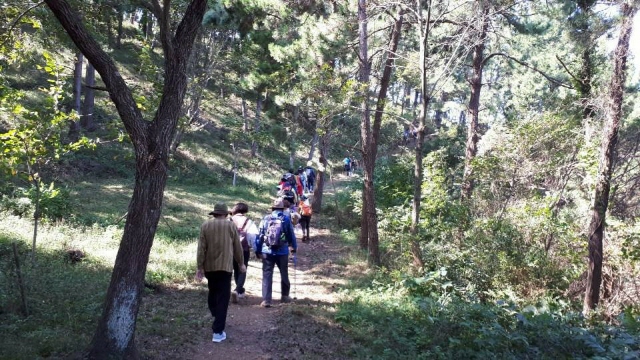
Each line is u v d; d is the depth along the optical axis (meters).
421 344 6.86
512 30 16.73
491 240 11.64
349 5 14.05
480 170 14.50
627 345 7.16
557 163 14.05
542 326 7.46
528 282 10.89
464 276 10.79
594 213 9.55
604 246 10.41
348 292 9.94
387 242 14.38
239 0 14.52
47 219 12.06
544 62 23.03
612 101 9.41
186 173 25.70
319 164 19.91
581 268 11.13
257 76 19.09
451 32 13.67
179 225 15.07
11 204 12.40
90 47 5.07
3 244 9.23
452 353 6.60
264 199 24.81
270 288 8.53
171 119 5.45
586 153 12.59
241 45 23.02
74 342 5.61
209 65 23.03
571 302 10.48
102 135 24.16
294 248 8.90
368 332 7.28
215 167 28.34
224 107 36.66
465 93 32.94
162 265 10.12
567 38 10.88
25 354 5.11
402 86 35.03
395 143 27.08
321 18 14.19
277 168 33.81
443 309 8.07
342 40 13.95
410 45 17.81
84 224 12.68
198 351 6.07
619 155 12.24
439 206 13.73
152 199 5.30
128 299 5.18
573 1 10.23
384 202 18.28
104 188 19.11
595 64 12.85
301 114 20.09
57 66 8.70
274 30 16.06
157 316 7.09
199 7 5.58
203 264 6.52
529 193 14.44
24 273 7.84
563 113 14.48
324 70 12.59
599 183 9.48
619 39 9.26
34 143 8.40
